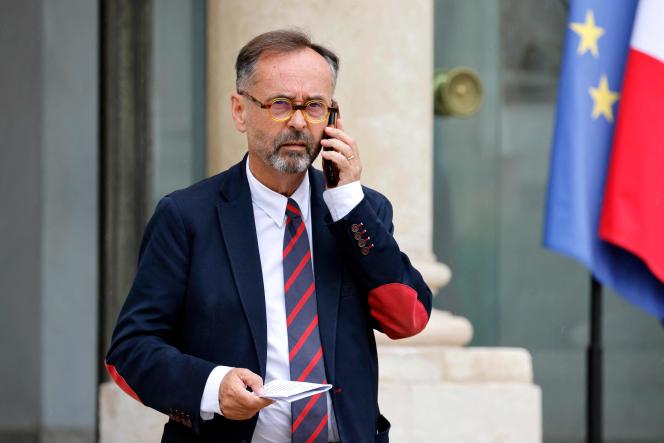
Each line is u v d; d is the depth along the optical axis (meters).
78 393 23.98
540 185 23.80
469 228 23.50
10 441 23.75
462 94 21.14
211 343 10.28
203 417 10.02
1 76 23.78
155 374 10.05
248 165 10.74
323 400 10.36
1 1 23.77
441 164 23.38
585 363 23.89
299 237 10.59
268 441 10.39
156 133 21.75
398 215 18.09
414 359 17.84
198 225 10.45
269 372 10.32
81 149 23.80
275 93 10.16
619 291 19.86
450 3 23.50
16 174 23.83
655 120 19.08
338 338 10.43
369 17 17.80
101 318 20.78
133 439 17.50
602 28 19.52
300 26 17.58
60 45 23.72
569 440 23.86
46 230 23.83
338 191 10.35
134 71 21.59
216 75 17.94
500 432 17.83
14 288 23.86
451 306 23.41
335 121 10.52
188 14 21.94
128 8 21.62
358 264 10.39
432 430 17.55
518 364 18.41
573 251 19.11
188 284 10.38
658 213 19.08
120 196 21.27
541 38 23.86
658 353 24.45
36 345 23.86
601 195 19.47
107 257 20.98
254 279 10.38
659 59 19.03
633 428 24.41
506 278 23.62
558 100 19.28
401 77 17.97
